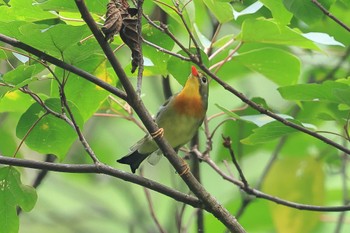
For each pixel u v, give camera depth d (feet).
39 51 23.84
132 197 43.34
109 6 23.07
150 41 28.48
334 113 30.12
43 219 47.21
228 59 32.78
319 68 42.55
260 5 29.50
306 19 26.81
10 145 41.42
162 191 25.31
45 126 27.45
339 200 43.27
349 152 26.71
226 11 29.58
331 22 39.73
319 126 39.88
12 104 32.12
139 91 23.71
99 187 47.44
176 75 29.96
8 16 27.55
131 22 23.50
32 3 26.78
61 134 27.68
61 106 25.49
